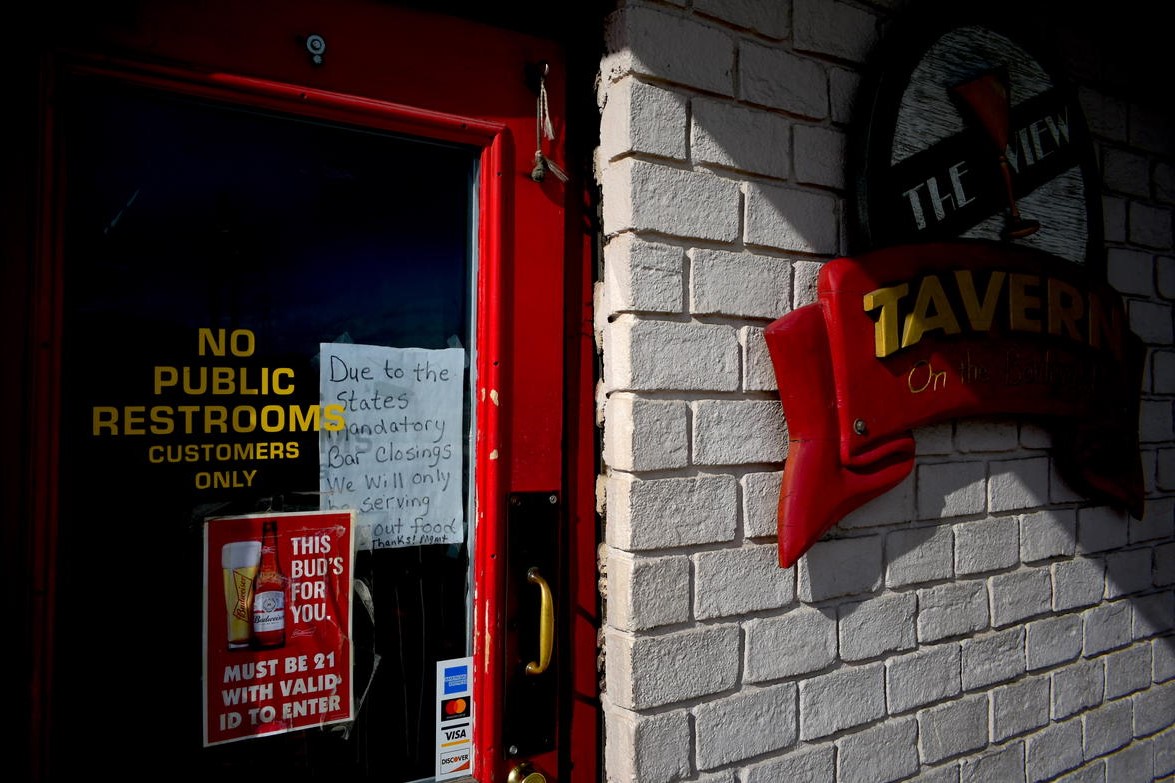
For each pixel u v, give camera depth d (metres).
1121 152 2.16
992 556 1.83
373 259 1.27
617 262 1.36
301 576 1.21
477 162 1.36
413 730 1.30
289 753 1.20
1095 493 2.01
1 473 1.01
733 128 1.46
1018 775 1.88
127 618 1.09
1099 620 2.07
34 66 1.02
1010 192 1.78
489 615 1.34
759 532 1.48
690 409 1.40
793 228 1.54
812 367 1.46
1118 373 1.96
